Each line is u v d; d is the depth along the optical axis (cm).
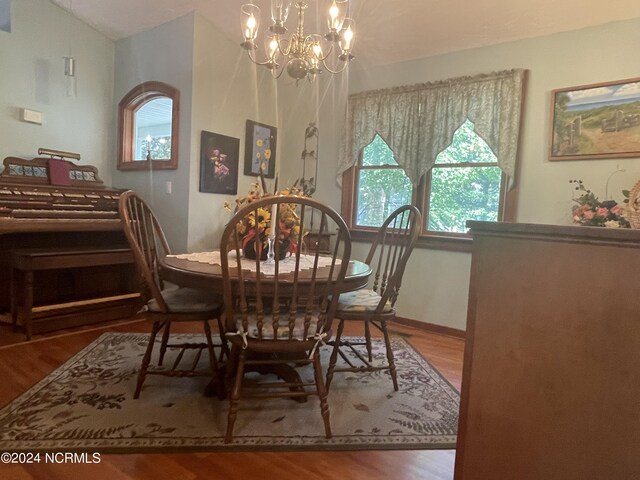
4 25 312
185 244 342
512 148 294
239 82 375
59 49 340
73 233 337
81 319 303
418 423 184
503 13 272
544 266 95
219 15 327
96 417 177
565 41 278
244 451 158
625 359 86
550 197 287
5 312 300
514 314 99
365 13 293
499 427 103
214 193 360
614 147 261
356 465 153
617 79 261
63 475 140
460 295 323
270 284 164
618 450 87
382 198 368
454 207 331
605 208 239
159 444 159
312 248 368
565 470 94
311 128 406
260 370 204
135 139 388
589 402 90
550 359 95
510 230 98
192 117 334
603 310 88
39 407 183
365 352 275
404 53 338
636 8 249
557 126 281
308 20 315
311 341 165
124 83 374
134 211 201
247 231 208
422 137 335
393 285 202
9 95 312
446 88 322
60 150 345
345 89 384
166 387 209
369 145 374
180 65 336
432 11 281
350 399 206
